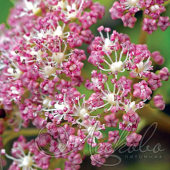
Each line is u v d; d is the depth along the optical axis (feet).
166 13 0.49
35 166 0.48
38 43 0.48
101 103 0.47
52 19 0.49
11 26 0.53
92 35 0.49
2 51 0.51
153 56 0.48
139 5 0.48
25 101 0.48
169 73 0.48
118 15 0.49
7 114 0.48
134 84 0.47
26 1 0.52
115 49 0.47
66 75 0.47
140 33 0.49
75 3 0.50
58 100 0.47
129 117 0.46
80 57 0.48
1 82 0.49
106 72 0.48
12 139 0.48
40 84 0.47
